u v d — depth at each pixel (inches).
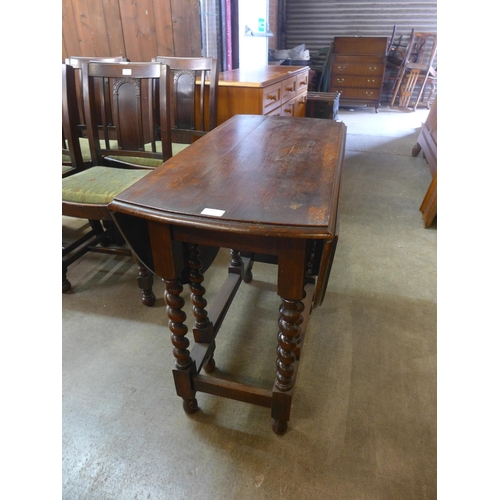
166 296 41.6
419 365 56.0
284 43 263.0
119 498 40.4
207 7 110.7
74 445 45.5
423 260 81.0
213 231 35.3
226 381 45.9
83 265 80.7
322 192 36.4
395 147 163.5
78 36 117.3
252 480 41.8
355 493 40.6
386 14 242.5
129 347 59.8
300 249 33.3
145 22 111.2
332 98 153.3
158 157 70.5
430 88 255.3
